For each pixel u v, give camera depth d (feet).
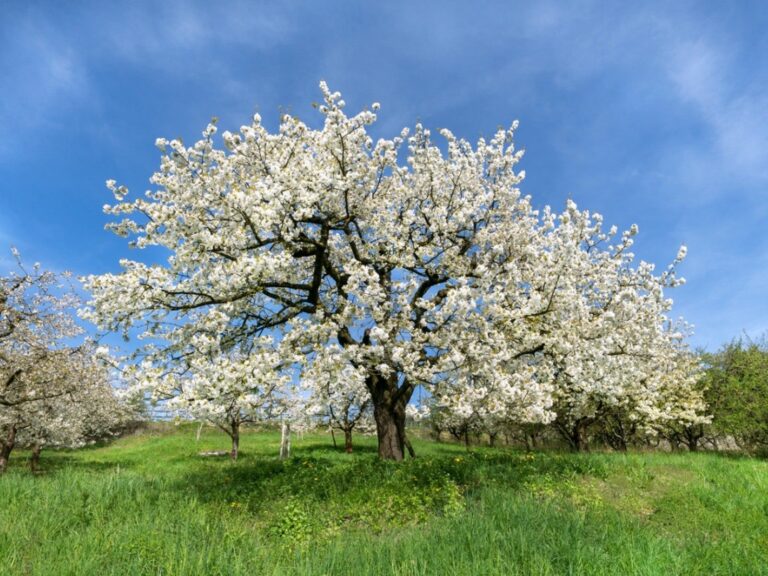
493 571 16.51
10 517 24.61
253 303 41.81
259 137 38.11
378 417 43.62
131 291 31.71
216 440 110.42
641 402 76.48
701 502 31.89
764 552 21.26
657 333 47.60
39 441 70.33
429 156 43.91
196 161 35.88
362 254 45.09
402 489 31.07
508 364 41.65
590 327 40.06
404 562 17.20
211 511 27.55
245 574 17.46
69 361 57.06
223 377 29.89
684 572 18.04
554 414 38.65
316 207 39.86
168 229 32.86
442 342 36.52
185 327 36.86
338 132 38.01
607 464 40.60
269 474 39.83
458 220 43.29
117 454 95.91
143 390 29.60
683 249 45.21
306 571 17.49
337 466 40.65
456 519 23.40
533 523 21.94
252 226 34.06
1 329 50.11
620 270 48.85
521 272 43.52
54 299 54.03
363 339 37.91
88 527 23.45
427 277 45.24
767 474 39.73
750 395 80.18
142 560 18.45
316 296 40.37
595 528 21.70
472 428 98.78
